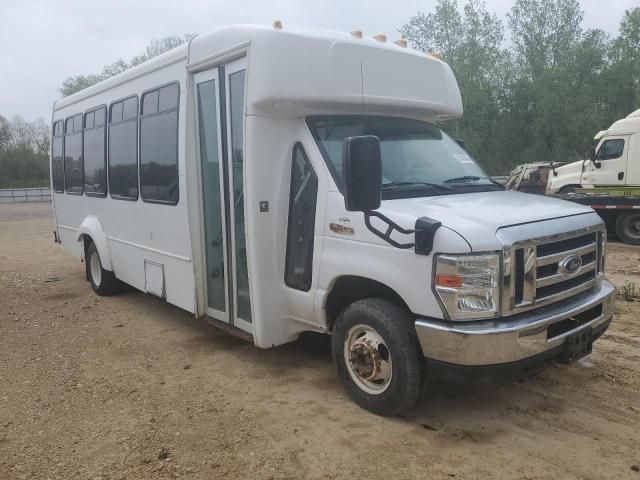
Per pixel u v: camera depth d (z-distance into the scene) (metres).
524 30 37.47
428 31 36.25
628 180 15.59
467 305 3.76
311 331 5.10
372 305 4.31
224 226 5.51
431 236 3.81
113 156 7.70
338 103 4.95
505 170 37.56
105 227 8.19
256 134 4.80
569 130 34.94
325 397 4.81
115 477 3.72
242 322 5.44
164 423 4.45
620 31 39.28
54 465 3.88
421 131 5.53
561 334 4.11
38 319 7.54
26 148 51.56
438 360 3.89
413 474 3.67
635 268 10.51
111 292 8.72
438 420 4.36
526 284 3.91
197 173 5.88
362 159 3.80
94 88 8.27
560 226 4.16
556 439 4.05
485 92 35.66
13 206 33.53
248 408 4.67
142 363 5.79
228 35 5.12
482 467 3.73
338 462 3.83
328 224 4.55
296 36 4.76
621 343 5.91
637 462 3.74
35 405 4.84
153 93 6.50
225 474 3.73
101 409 4.73
